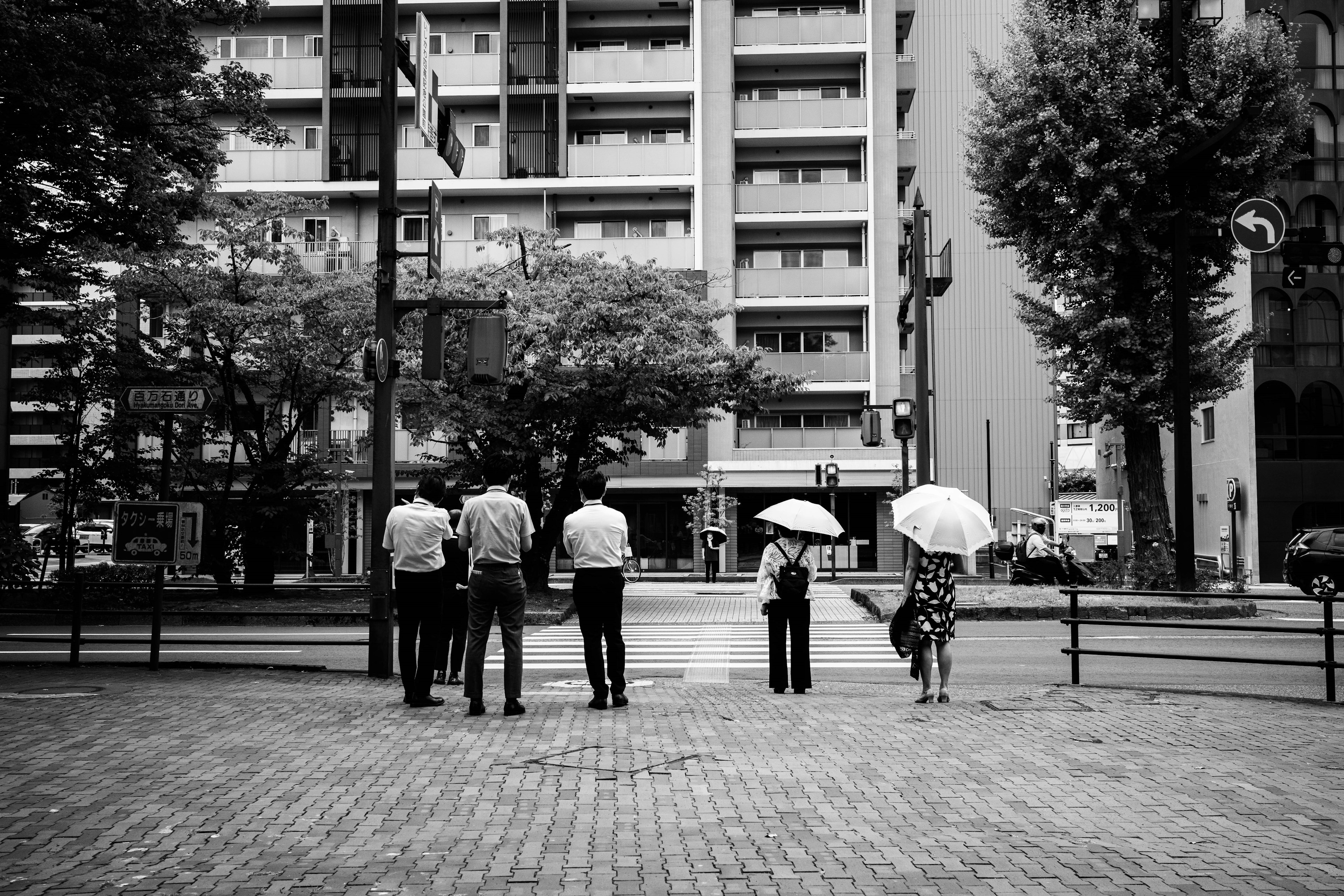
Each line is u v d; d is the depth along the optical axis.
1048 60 23.05
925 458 21.16
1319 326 35.44
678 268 37.53
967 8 51.31
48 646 15.68
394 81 11.71
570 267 24.31
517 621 8.66
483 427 23.00
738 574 38.81
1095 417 23.67
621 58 39.16
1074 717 8.65
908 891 4.46
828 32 40.31
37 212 16.91
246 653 15.05
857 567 39.31
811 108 40.25
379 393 11.57
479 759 6.93
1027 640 15.80
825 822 5.50
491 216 39.69
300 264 26.00
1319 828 5.39
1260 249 15.45
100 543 35.44
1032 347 49.97
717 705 9.38
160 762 6.82
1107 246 22.06
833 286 39.66
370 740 7.55
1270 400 35.34
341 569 38.59
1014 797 6.01
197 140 17.98
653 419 24.52
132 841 5.16
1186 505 19.16
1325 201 35.69
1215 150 21.89
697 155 39.00
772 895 4.40
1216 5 22.59
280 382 25.81
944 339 50.22
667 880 4.59
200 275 24.27
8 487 26.45
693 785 6.25
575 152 39.12
